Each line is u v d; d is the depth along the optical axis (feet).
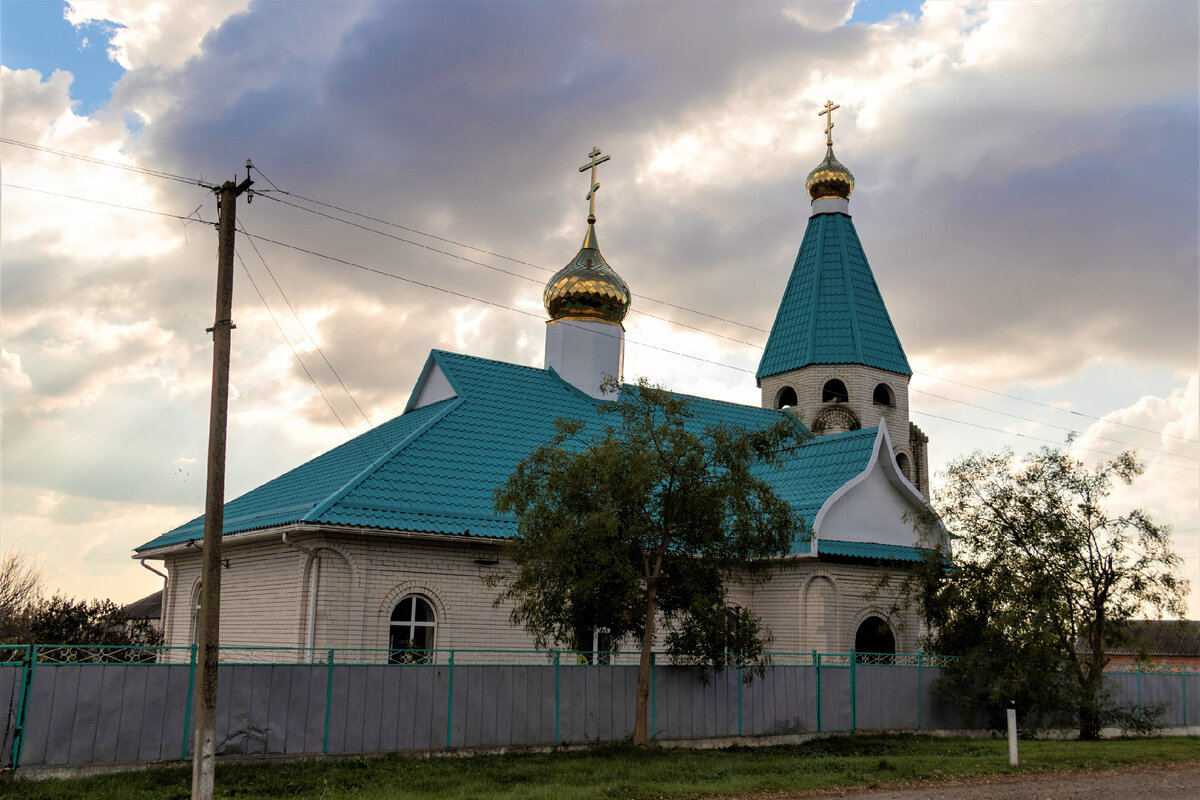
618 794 49.44
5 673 48.98
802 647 87.92
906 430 126.11
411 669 61.21
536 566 62.18
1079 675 82.48
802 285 129.70
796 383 124.16
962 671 82.69
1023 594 79.82
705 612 63.67
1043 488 83.71
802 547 88.07
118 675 51.96
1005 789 54.08
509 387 99.35
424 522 74.69
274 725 56.29
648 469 61.11
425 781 52.06
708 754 65.21
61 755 49.80
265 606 77.87
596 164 116.57
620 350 111.24
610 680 68.54
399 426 96.99
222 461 46.96
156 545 95.45
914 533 96.48
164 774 50.26
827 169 131.64
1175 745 78.59
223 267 49.21
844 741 74.33
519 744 64.08
